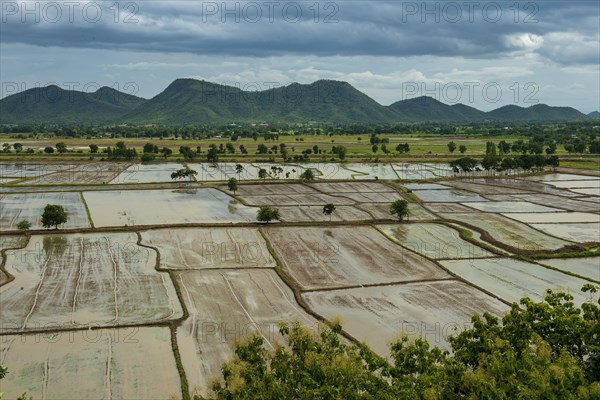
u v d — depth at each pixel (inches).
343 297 2303.2
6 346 1814.7
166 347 1827.0
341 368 1119.0
